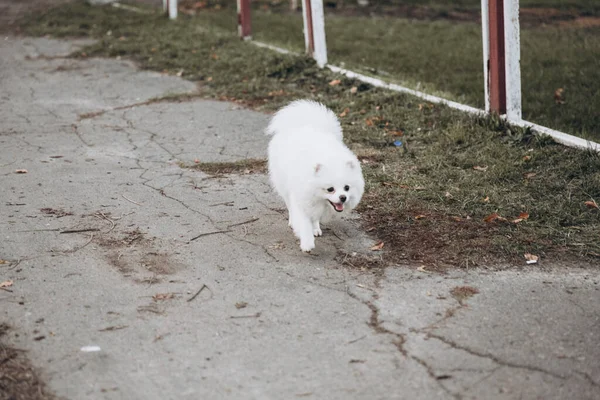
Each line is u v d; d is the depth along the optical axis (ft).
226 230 18.71
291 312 14.56
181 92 34.17
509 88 26.07
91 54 43.39
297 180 16.70
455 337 13.65
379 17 54.80
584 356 13.07
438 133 26.14
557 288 15.65
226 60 38.86
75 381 12.20
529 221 18.95
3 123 29.35
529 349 13.28
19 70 39.70
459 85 33.78
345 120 28.48
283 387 12.12
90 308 14.58
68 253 17.15
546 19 51.37
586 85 33.40
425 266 16.65
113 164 24.07
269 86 34.01
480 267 16.62
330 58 39.14
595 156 22.49
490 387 12.14
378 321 14.24
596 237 18.08
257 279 15.98
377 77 34.22
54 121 29.68
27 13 58.80
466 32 47.47
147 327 13.91
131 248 17.49
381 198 20.62
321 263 16.84
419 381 12.29
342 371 12.57
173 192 21.42
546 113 28.91
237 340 13.52
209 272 16.29
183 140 26.86
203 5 62.23
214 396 11.89
